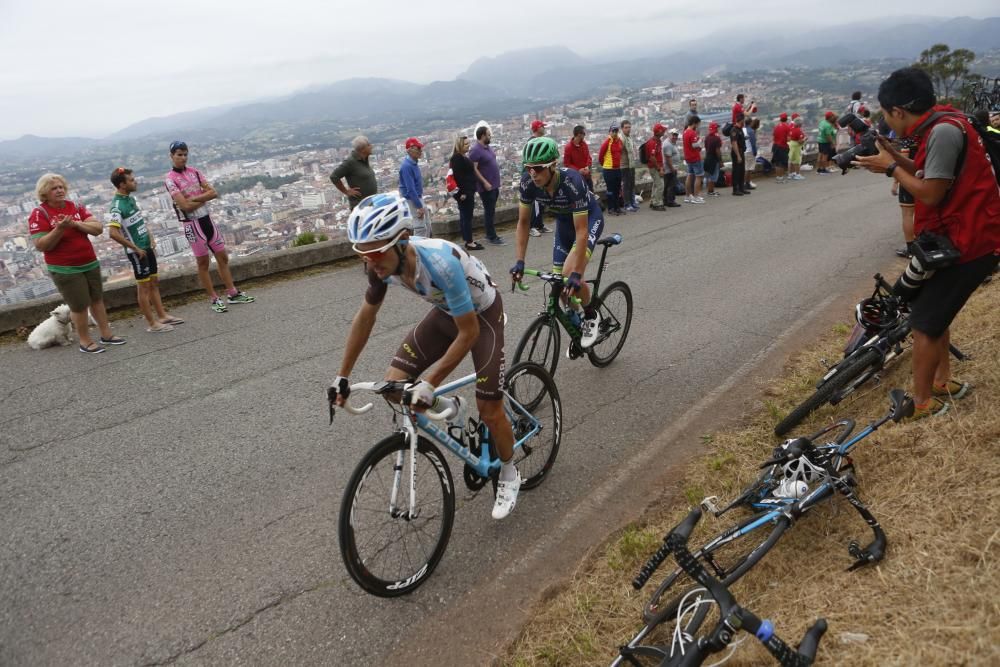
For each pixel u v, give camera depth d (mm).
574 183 4152
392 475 2807
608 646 2420
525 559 3012
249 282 7840
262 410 4496
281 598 2771
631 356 5316
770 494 2738
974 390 3146
